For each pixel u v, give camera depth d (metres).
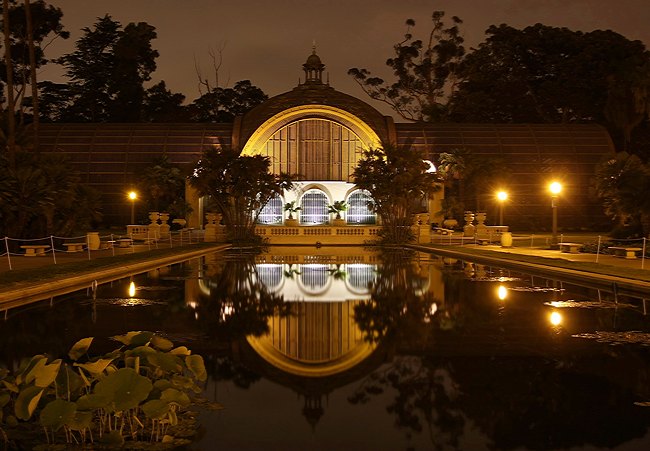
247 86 107.69
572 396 10.23
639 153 85.75
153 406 8.16
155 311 18.23
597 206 74.81
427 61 105.88
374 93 108.44
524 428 8.87
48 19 72.75
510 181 73.44
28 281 22.75
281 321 16.83
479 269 31.42
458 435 8.63
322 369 11.99
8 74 37.94
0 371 9.20
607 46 89.06
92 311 18.09
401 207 53.69
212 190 52.56
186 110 103.44
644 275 24.81
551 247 43.00
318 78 72.06
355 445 8.30
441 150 75.81
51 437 8.46
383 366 12.14
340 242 56.00
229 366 12.20
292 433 8.73
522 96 94.44
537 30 95.88
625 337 14.64
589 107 90.00
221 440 8.46
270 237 55.84
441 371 11.77
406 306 19.34
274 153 68.81
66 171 39.06
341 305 19.58
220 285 24.62
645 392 10.41
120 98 99.69
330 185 68.31
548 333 15.11
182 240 56.16
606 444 8.29
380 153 53.03
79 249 41.38
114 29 102.19
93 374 8.76
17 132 44.19
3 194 35.53
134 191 68.62
